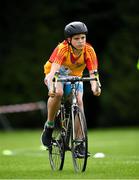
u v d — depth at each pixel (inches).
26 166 716.7
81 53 623.5
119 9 2034.9
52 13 2028.8
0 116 1937.7
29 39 2012.8
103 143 1162.6
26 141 1258.0
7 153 940.6
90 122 1987.0
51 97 615.2
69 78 609.9
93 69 629.6
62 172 630.5
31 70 1985.7
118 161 759.1
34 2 2039.9
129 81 1978.3
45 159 816.3
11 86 1979.6
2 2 2021.4
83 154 605.3
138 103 1974.7
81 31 607.8
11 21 2027.6
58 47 624.1
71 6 2032.5
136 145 1107.3
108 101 1956.2
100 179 564.4
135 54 2004.2
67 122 629.0
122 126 1983.3
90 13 2036.2
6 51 2007.9
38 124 1975.9
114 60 1998.0
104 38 2033.7
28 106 1966.0
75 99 618.8
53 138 660.7
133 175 597.3
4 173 632.4
